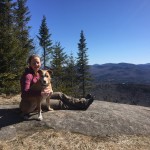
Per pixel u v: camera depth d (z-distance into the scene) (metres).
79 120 2.39
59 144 2.02
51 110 2.57
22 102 2.31
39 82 2.25
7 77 4.18
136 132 2.36
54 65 15.48
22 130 2.18
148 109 3.21
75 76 18.02
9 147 1.94
